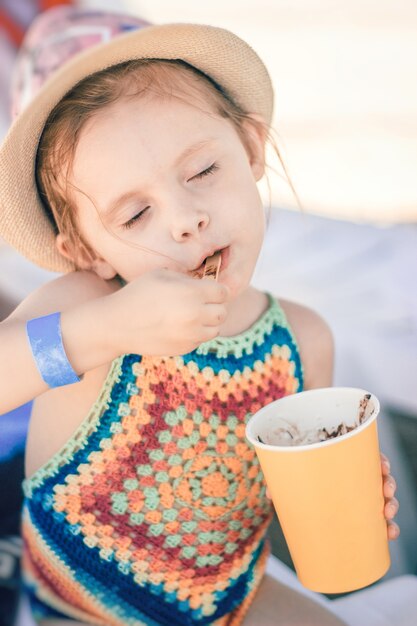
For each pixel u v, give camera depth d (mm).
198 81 1487
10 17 3834
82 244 1455
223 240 1342
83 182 1353
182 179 1335
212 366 1449
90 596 1513
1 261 2639
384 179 3457
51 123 1366
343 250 2621
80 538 1479
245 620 1565
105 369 1429
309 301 2312
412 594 1667
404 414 2137
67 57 2465
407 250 2553
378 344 2125
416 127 4035
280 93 4629
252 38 5113
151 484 1456
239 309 1544
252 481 1537
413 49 4852
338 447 1131
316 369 1687
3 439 1883
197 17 5121
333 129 4156
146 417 1425
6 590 1669
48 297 1435
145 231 1337
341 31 5242
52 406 1459
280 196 3305
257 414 1258
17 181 1405
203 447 1466
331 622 1550
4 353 1188
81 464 1441
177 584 1520
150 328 1158
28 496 1487
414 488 2090
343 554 1203
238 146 1422
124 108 1332
